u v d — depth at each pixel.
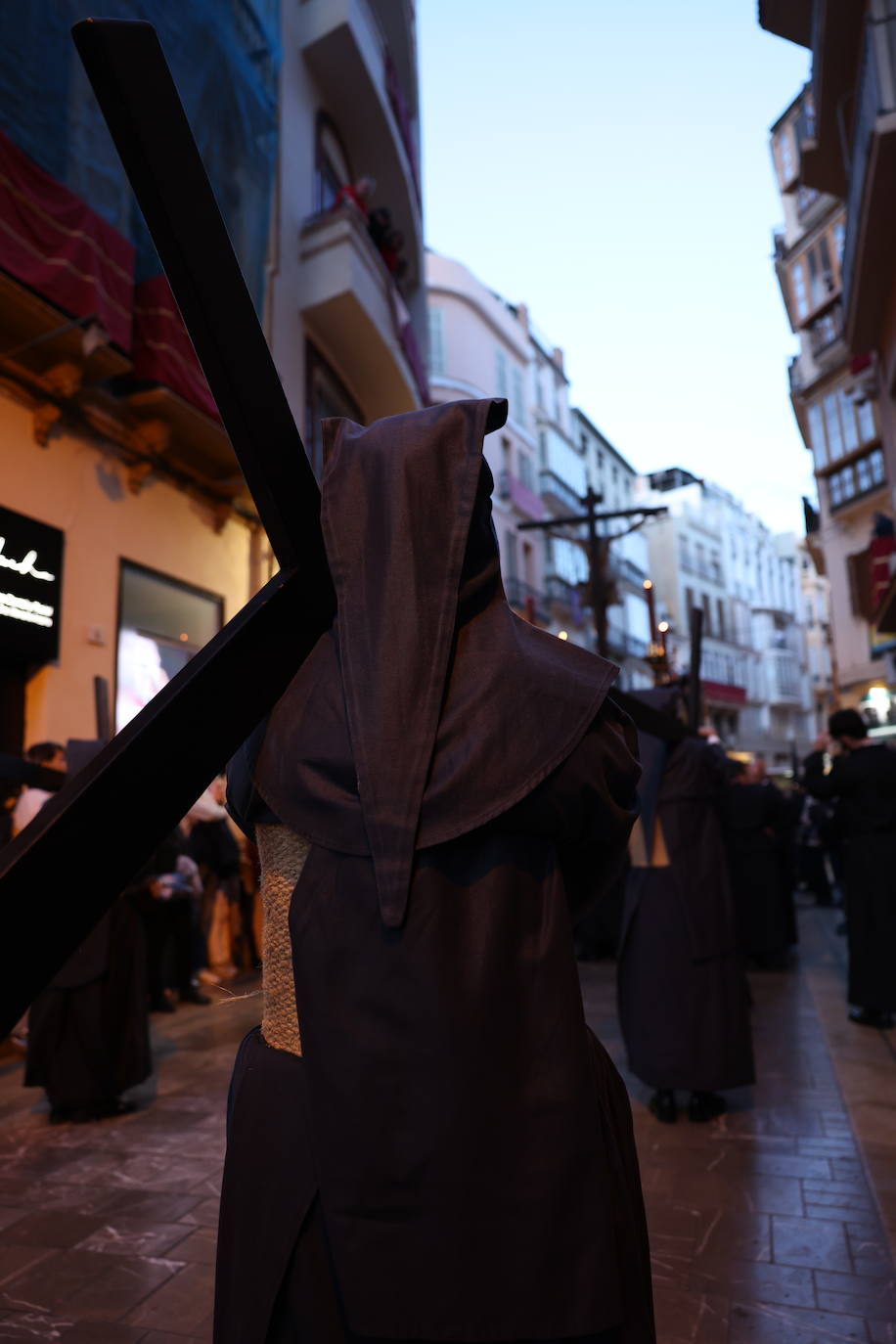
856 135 10.59
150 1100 4.40
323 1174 0.85
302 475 1.02
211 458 8.98
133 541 8.09
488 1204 0.83
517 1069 0.88
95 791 0.76
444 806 0.91
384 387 13.54
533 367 33.72
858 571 19.98
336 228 11.27
